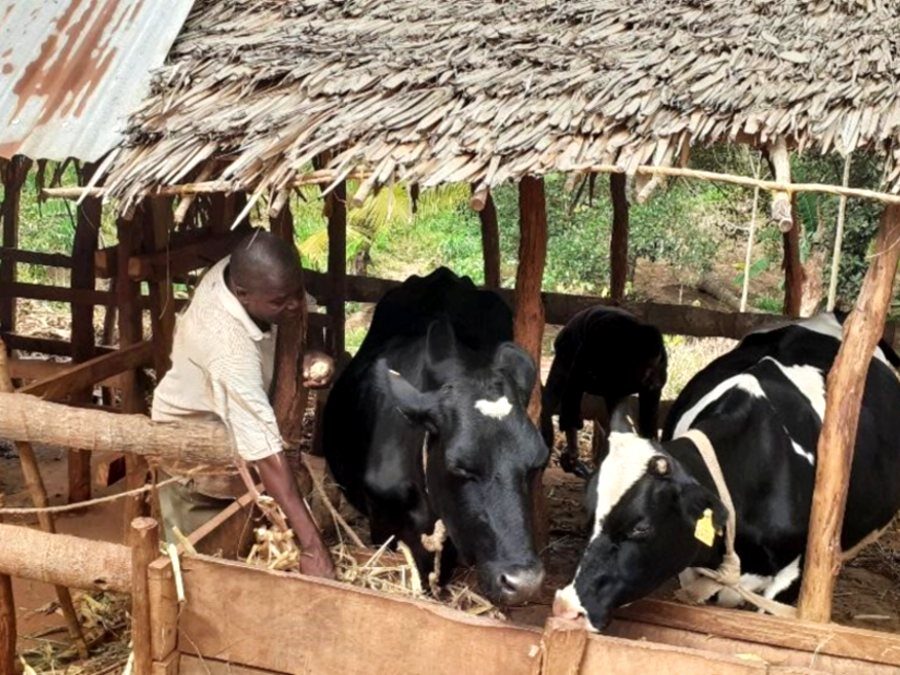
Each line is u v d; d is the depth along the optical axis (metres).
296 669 3.40
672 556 4.00
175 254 5.50
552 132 3.70
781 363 5.11
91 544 3.63
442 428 3.75
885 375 5.47
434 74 4.11
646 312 7.43
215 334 3.95
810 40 3.91
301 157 3.84
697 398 5.21
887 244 3.88
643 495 3.89
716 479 4.35
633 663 3.10
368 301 7.69
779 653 3.91
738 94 3.68
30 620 5.03
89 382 5.64
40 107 4.65
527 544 3.57
